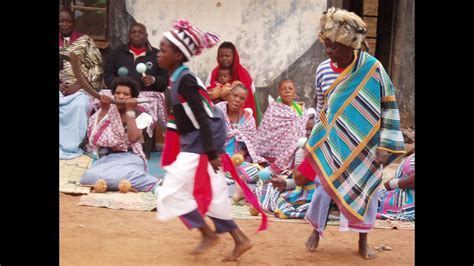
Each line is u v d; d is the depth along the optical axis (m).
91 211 7.69
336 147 6.16
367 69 6.13
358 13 12.30
